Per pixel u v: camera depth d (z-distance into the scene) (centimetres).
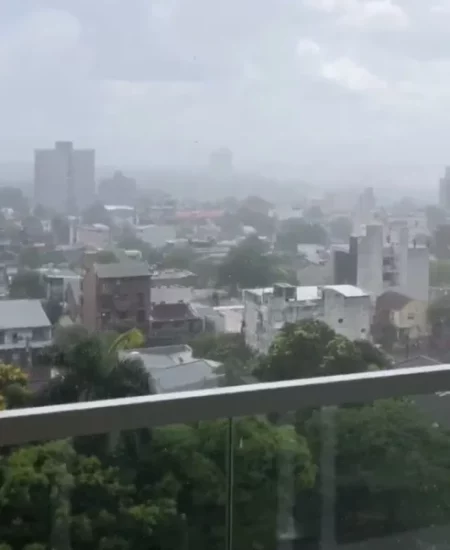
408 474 250
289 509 235
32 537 202
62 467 202
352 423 238
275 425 227
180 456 217
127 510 213
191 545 222
